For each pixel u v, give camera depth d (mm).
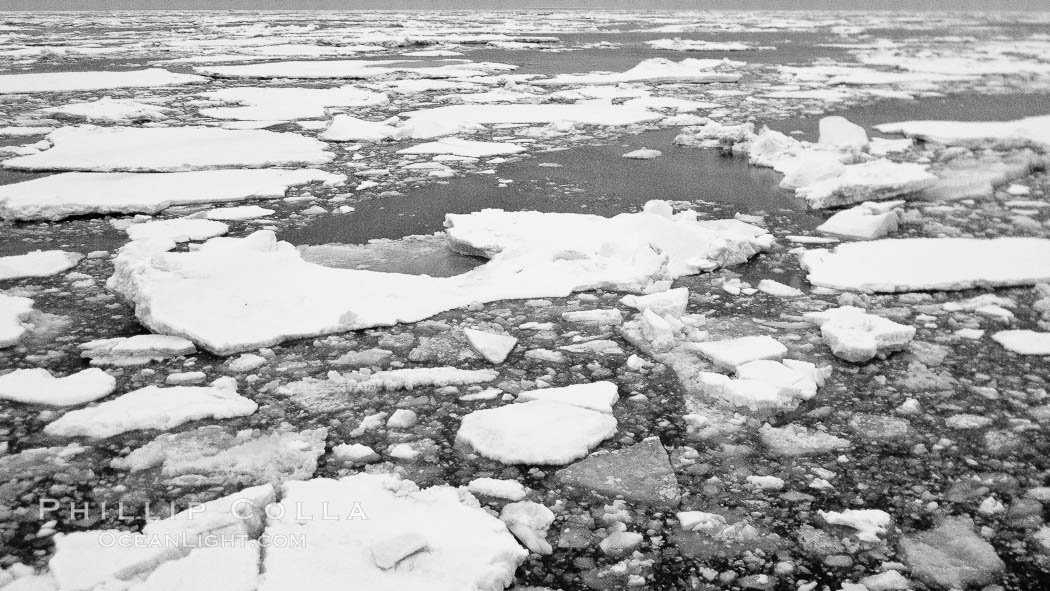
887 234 7375
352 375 4434
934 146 11883
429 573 2760
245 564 2779
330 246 6969
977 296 5820
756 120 14664
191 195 8672
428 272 6316
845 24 63781
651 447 3723
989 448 3744
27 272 6160
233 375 4477
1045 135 12352
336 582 2705
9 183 9336
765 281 6070
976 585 2822
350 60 27484
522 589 2801
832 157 10219
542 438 3719
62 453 3631
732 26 58031
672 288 5965
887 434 3871
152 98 16906
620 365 4633
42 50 28719
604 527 3158
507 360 4703
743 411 4086
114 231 7508
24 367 4574
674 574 2881
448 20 69062
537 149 11898
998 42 39969
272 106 15609
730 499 3346
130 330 5133
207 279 5586
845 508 3287
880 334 4805
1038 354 4773
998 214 8133
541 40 38000
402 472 3525
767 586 2816
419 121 12812
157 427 3861
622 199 8773
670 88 19578
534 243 6730
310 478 3469
